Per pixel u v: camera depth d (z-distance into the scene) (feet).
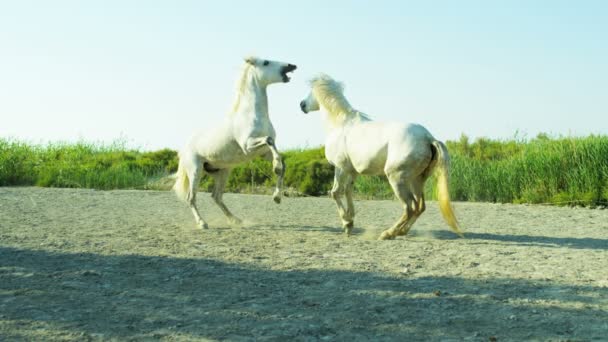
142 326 13.51
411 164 22.93
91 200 46.16
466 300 15.65
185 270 19.38
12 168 63.67
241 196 52.54
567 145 48.88
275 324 13.66
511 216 37.04
